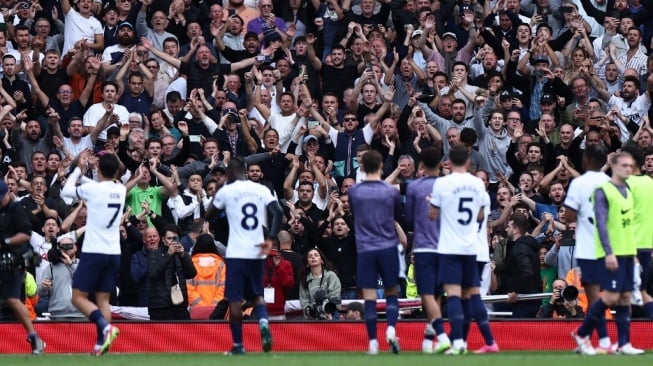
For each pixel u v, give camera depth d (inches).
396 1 2864.2
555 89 2618.1
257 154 2378.2
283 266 2034.9
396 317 1622.8
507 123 2474.2
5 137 2422.5
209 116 2516.0
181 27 2805.1
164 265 1957.4
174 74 2645.2
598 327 1635.1
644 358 1504.7
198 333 1894.7
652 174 2304.4
